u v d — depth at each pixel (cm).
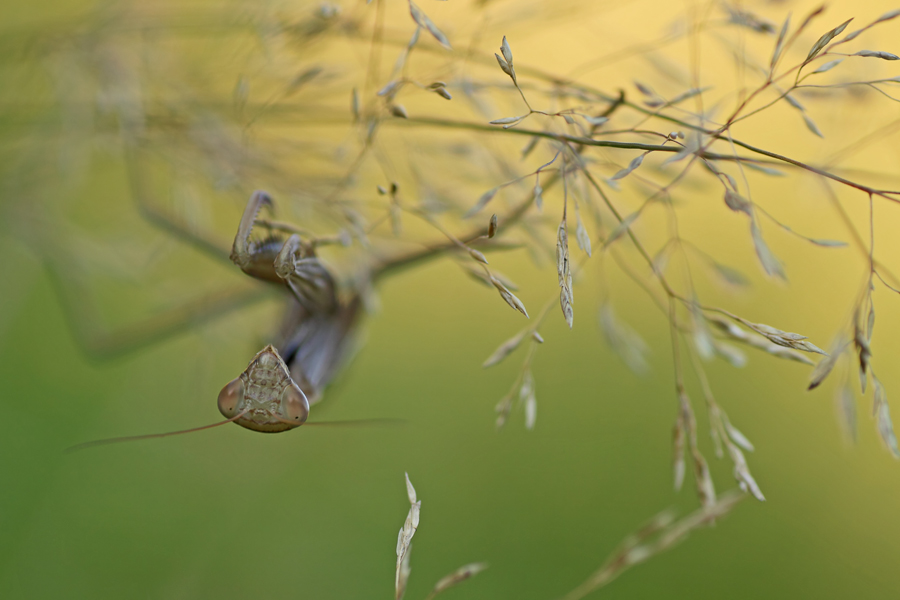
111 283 27
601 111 17
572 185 17
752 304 25
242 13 19
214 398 26
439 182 19
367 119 18
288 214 19
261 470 26
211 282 22
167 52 20
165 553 24
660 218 25
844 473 25
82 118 20
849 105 19
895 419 24
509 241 18
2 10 23
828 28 21
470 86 18
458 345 29
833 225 25
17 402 26
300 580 24
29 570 23
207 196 20
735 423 26
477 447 27
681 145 17
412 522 17
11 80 21
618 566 18
